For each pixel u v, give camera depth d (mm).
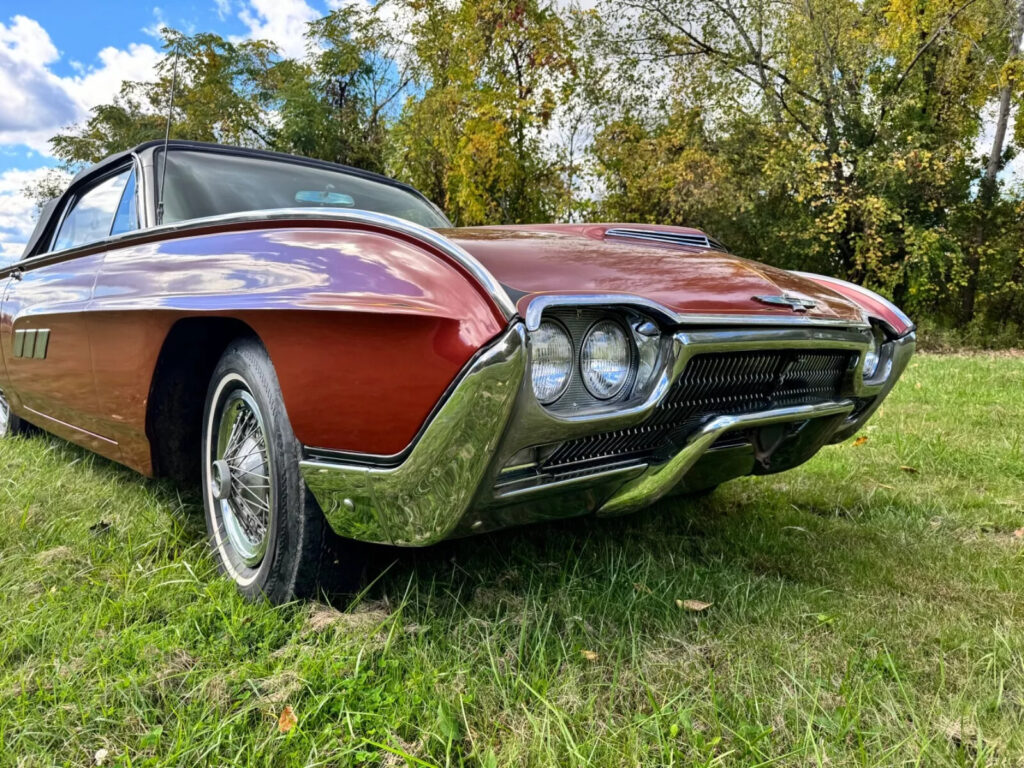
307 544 1684
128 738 1285
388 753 1253
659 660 1568
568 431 1447
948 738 1310
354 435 1494
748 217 16547
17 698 1360
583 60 15680
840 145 15008
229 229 1897
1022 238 16953
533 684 1438
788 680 1492
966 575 2131
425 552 2105
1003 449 3668
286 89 18062
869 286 15609
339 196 2947
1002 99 16781
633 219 16031
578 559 2078
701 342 1595
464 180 13172
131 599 1750
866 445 3818
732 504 2846
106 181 3088
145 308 1961
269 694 1392
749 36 16297
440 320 1361
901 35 15039
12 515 2305
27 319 2906
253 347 1809
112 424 2348
